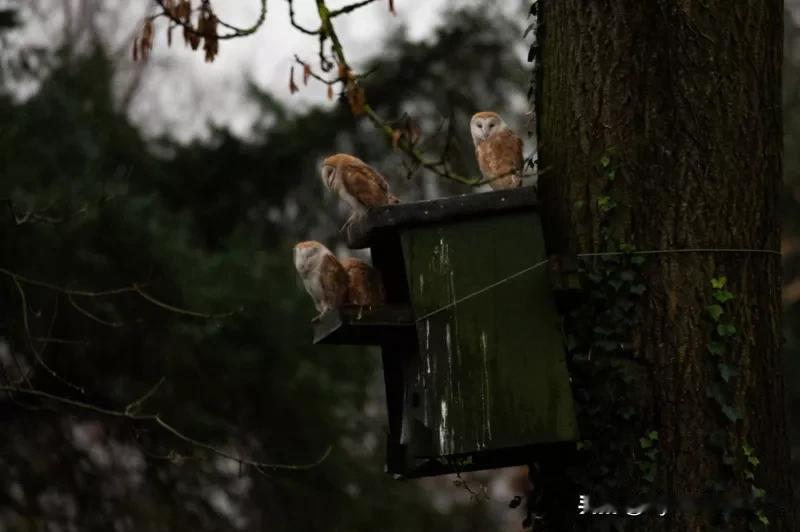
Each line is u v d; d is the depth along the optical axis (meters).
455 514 25.02
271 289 21.83
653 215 8.85
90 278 19.61
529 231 8.95
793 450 28.48
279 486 21.44
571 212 9.06
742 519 8.40
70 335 19.41
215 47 8.88
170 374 20.42
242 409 21.34
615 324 8.70
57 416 20.00
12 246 18.94
